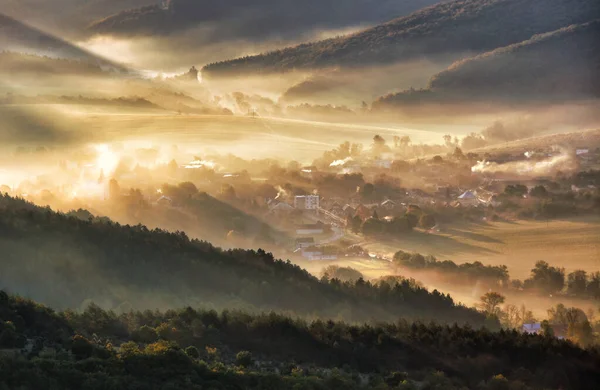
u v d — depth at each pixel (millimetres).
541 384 153250
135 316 156625
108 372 126438
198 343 148625
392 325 170250
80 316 150125
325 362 149750
